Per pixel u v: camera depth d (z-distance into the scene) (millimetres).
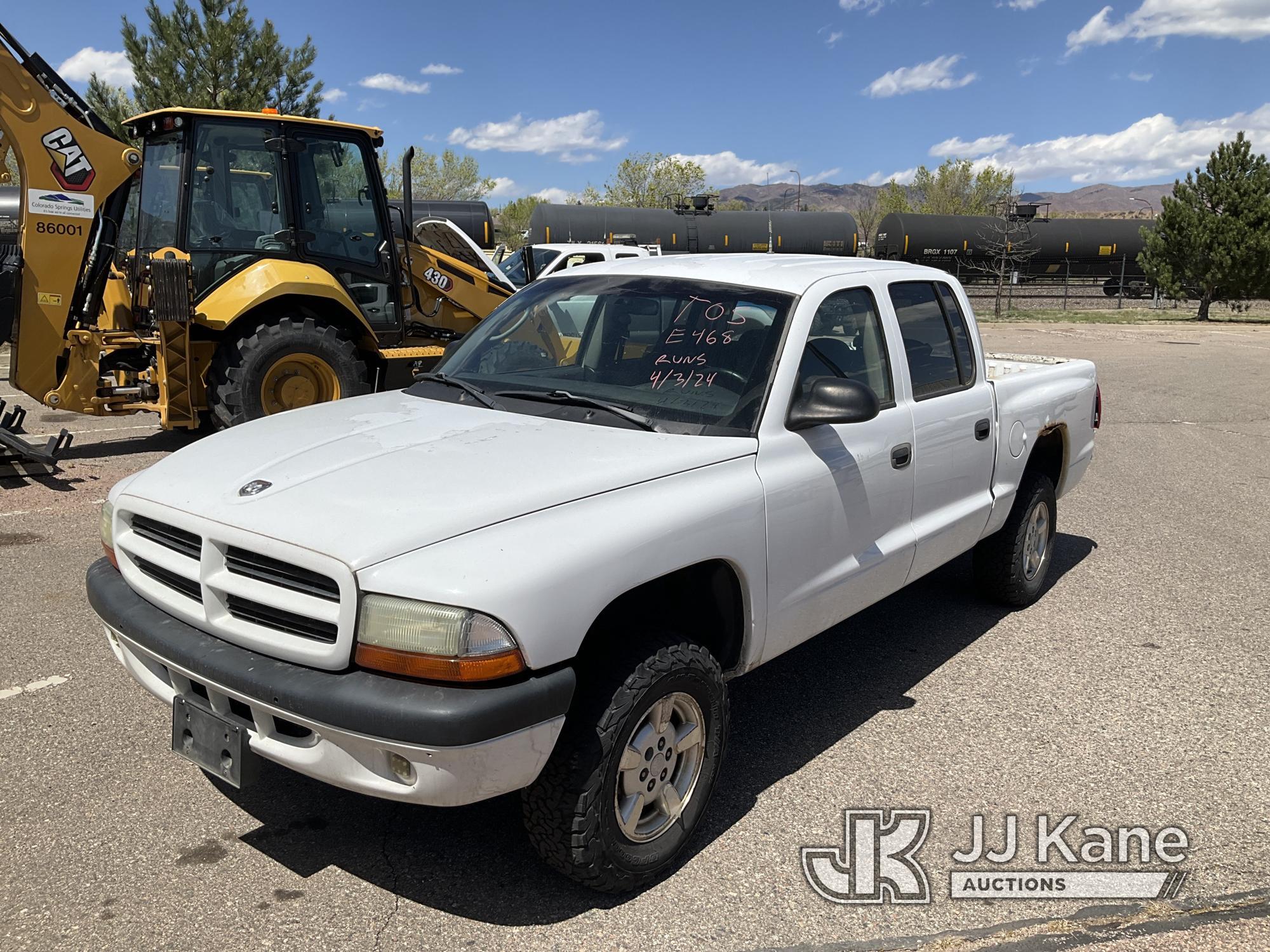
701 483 3186
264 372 8531
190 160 8445
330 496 2826
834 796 3621
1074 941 2855
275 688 2613
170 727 3988
